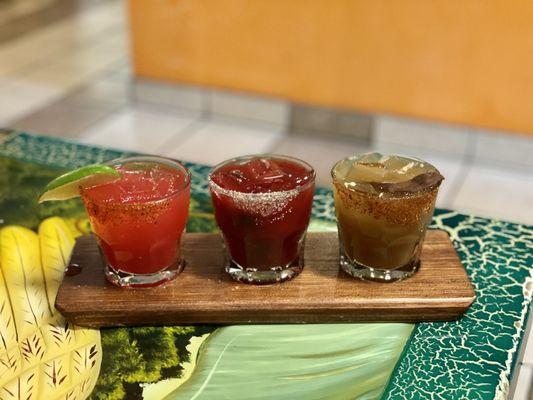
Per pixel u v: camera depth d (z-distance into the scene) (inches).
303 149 123.0
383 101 120.9
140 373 32.2
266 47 125.4
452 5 107.2
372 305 34.8
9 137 55.2
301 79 125.6
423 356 33.0
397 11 111.7
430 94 116.6
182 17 129.1
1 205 45.6
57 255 40.6
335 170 36.3
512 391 32.3
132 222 34.0
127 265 35.7
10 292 37.4
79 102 140.9
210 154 121.1
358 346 33.8
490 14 105.6
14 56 165.2
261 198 33.7
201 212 45.0
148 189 35.2
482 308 36.4
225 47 128.9
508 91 110.6
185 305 34.7
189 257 38.8
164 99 139.3
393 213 33.9
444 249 39.3
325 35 119.4
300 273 37.3
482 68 110.5
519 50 106.5
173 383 31.5
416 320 35.4
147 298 35.3
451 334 34.5
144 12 131.6
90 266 38.1
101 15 200.7
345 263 37.6
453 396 30.5
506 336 34.2
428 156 120.0
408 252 35.9
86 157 52.0
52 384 31.6
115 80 152.6
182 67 134.5
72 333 34.8
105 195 34.6
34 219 44.1
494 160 117.3
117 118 134.9
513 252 41.1
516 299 36.9
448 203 105.1
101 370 32.4
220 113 135.7
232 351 33.5
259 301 35.0
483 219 44.8
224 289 35.9
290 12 120.1
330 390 30.9
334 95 124.3
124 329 35.2
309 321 35.5
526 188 110.1
